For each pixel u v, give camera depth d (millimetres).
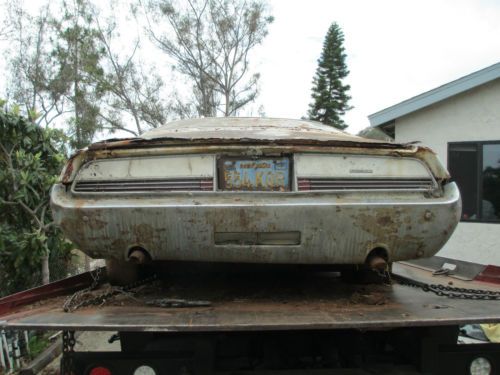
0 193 5457
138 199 2656
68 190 2744
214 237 2602
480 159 8711
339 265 3107
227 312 2531
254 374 2494
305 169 2703
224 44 27219
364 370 2609
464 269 3908
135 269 3182
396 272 4121
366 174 2764
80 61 25688
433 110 9219
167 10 26672
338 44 36469
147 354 2402
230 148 2684
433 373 2574
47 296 3078
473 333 4188
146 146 2703
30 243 5211
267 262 2674
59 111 25906
